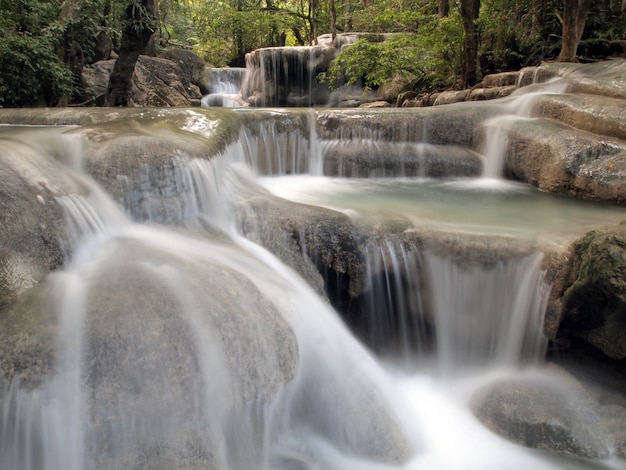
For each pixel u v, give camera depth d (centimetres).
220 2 2408
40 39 962
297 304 385
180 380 278
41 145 444
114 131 532
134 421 262
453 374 438
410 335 475
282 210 495
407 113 792
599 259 361
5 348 269
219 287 342
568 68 882
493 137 748
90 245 394
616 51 1041
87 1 1136
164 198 468
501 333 441
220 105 1612
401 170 761
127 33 1017
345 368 385
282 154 762
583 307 388
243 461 301
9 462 262
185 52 1727
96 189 437
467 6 1069
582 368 411
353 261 463
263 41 2411
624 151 603
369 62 1260
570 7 935
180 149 495
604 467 337
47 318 289
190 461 266
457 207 575
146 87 1384
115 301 305
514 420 367
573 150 633
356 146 769
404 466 337
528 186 698
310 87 1669
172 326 295
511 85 1005
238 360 305
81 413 256
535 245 425
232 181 593
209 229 479
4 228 337
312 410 365
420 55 1275
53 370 263
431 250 453
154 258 372
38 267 346
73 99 1138
